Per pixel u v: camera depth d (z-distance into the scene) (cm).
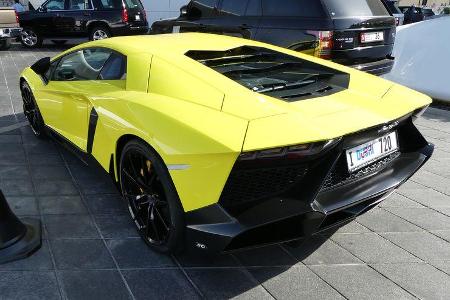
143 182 263
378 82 301
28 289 230
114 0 1128
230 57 310
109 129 280
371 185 255
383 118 244
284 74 295
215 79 254
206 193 217
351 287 246
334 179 243
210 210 218
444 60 660
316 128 216
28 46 1162
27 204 315
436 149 475
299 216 219
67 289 232
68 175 366
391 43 574
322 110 239
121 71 304
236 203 219
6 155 402
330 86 282
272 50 343
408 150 299
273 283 246
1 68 827
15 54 1029
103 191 341
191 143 216
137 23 1170
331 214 234
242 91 243
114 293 231
